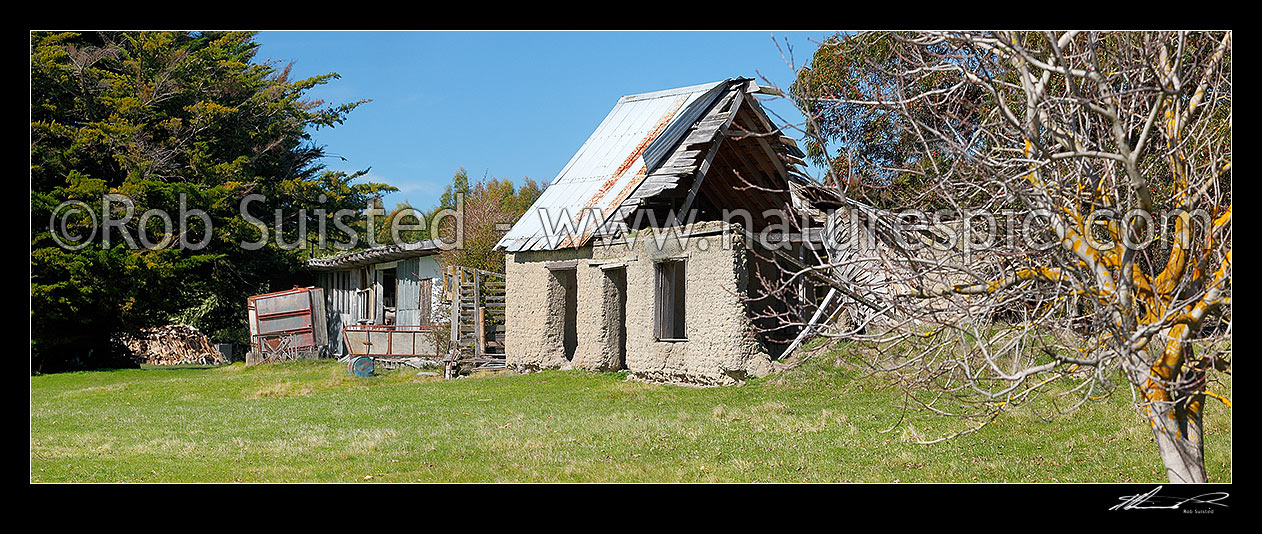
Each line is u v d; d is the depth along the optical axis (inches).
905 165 349.4
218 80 1772.9
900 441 528.4
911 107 327.0
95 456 544.7
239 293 1669.5
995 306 294.8
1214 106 299.6
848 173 327.9
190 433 640.4
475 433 620.7
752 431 586.6
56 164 1489.9
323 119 2004.2
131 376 1181.7
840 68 372.8
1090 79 287.0
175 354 1477.6
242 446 581.6
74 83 1587.1
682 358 825.5
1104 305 284.7
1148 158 326.3
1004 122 318.3
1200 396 311.4
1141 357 296.0
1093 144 297.4
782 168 896.3
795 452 517.7
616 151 1071.0
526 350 1019.3
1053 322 289.1
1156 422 313.4
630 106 1141.7
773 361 802.2
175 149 1638.8
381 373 1089.4
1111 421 531.5
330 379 1020.5
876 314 316.8
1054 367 299.1
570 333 1013.8
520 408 748.0
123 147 1556.3
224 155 1779.0
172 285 1462.8
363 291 1531.7
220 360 1509.6
